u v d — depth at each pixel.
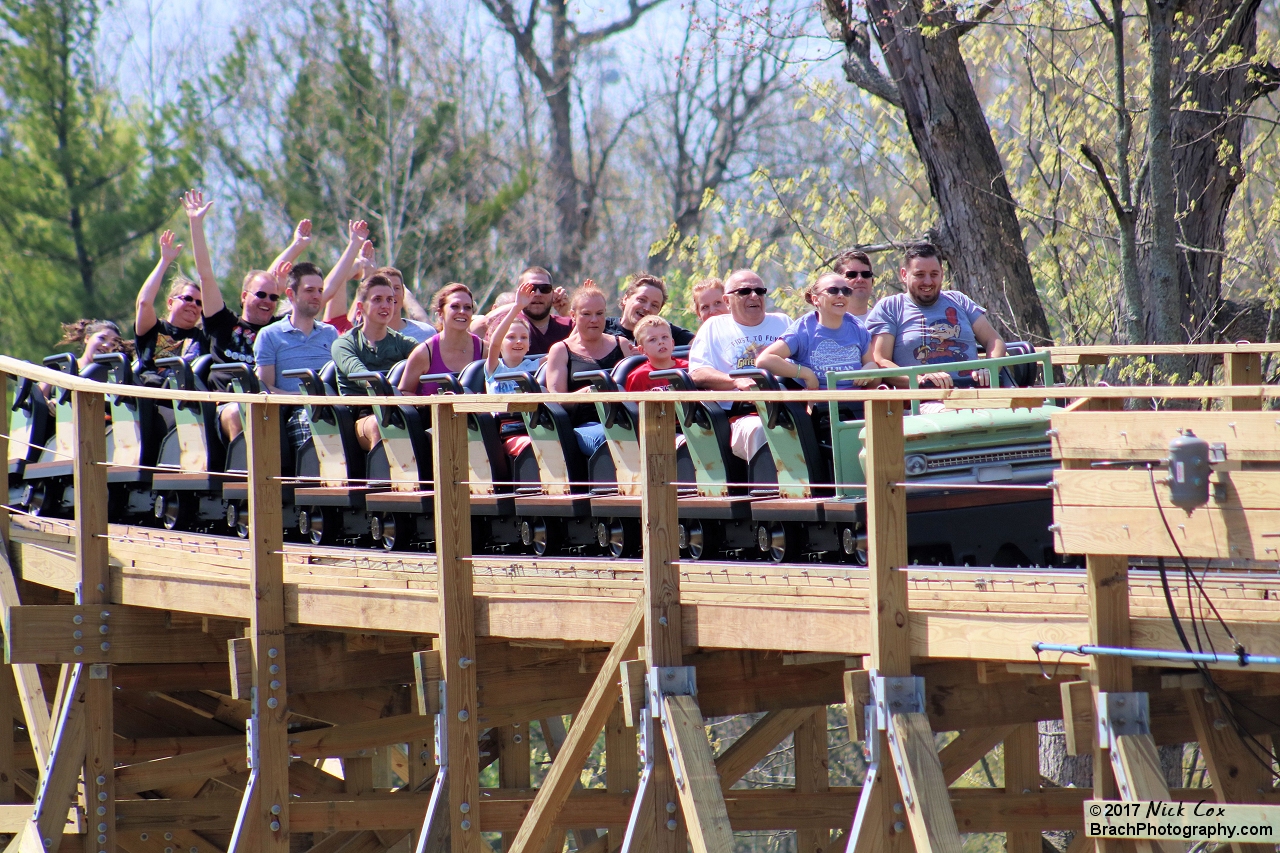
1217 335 54.06
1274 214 54.84
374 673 33.16
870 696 22.58
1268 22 83.75
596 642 26.75
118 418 41.75
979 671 23.28
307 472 37.06
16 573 40.22
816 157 136.25
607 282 141.38
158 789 44.56
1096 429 20.38
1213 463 19.28
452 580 28.42
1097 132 58.19
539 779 83.06
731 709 26.56
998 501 27.22
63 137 107.50
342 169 119.50
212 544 35.72
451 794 28.22
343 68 120.88
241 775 43.41
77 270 106.06
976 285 53.91
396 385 35.28
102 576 35.78
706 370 30.88
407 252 119.50
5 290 101.69
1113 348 31.23
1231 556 19.14
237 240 119.88
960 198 53.66
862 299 33.75
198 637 36.59
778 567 25.84
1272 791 24.19
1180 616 20.45
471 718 28.50
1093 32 58.69
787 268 60.41
